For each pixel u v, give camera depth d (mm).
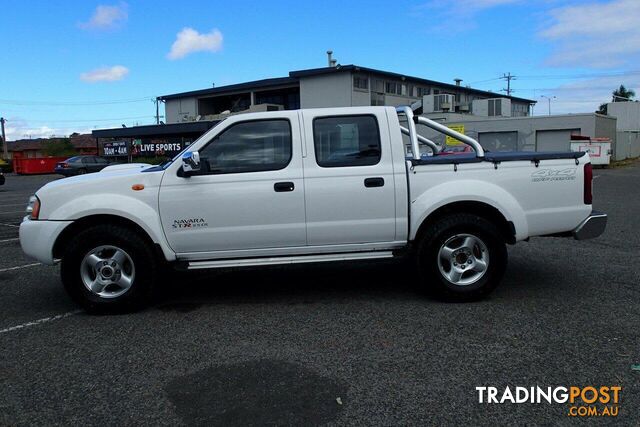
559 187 5520
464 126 39188
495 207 5387
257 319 5117
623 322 4773
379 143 5395
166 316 5289
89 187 5328
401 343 4395
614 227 9945
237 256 5410
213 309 5480
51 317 5359
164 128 49500
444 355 4133
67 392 3705
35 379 3916
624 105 56781
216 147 5367
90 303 5309
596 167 32688
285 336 4637
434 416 3271
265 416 3316
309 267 7328
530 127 37281
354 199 5336
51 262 5375
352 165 5359
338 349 4312
